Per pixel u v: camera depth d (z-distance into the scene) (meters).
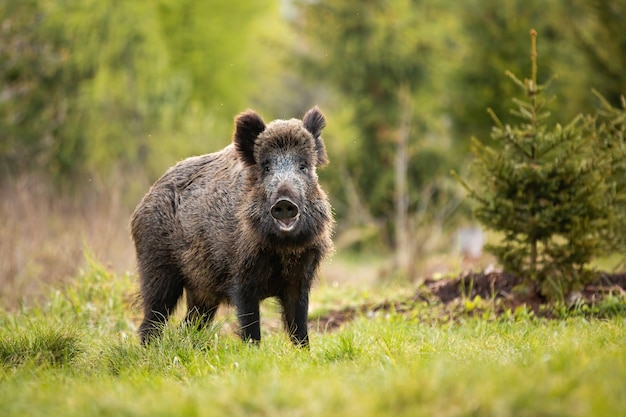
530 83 13.11
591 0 23.66
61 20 32.72
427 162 32.59
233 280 10.78
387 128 34.47
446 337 10.55
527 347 9.02
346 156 34.00
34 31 31.83
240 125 10.50
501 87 27.05
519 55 26.88
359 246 33.62
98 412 6.67
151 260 11.79
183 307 12.65
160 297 11.79
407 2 35.69
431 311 13.42
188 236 11.34
